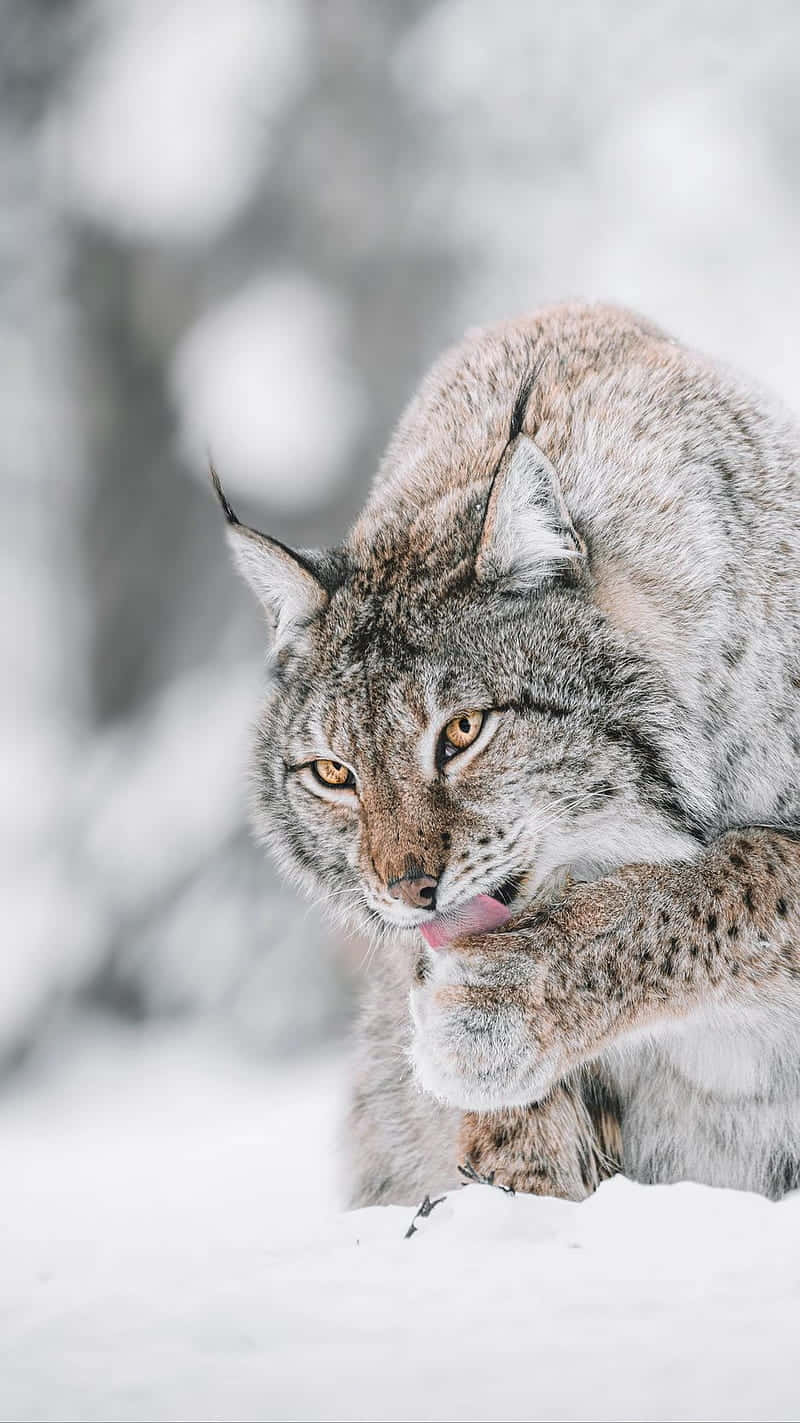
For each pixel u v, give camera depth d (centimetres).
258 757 873
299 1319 509
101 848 2620
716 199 2686
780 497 826
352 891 828
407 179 2695
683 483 799
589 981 771
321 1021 2498
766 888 774
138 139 2686
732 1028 798
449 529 817
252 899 2545
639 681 775
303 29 2680
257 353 2603
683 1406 435
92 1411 444
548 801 768
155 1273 592
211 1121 2028
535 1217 626
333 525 2591
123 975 2575
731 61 2739
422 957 815
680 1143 841
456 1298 527
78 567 2952
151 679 2798
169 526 2803
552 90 2712
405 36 2706
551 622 772
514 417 780
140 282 2759
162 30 2706
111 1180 1173
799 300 2717
